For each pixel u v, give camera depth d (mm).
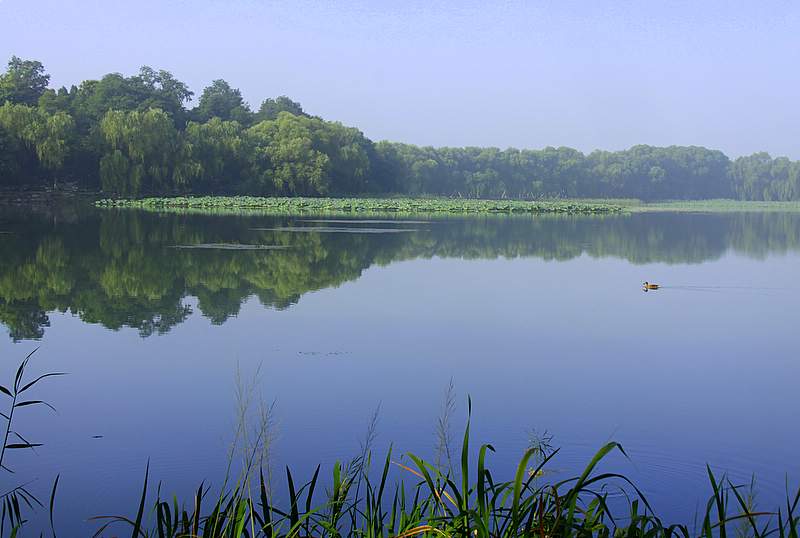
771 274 31719
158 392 12875
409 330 18422
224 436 10664
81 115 88812
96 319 19094
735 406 12617
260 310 20766
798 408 12469
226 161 88438
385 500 8305
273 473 9234
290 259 32625
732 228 63625
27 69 95812
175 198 80875
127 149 79750
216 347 16203
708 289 26969
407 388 13336
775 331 19219
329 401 12453
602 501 5223
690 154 162625
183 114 103188
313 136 98500
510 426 11375
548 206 89062
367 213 77438
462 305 22297
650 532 5152
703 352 16750
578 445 10586
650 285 26719
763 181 160000
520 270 31281
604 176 150625
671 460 10023
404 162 121250
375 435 10781
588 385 13812
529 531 4875
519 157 142500
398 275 28812
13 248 34719
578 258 36625
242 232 46594
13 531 6848
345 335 17672
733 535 7703
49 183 79875
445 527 5027
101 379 13656
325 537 6449
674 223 69500
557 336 18141
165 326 18359
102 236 41562
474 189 134500
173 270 28406
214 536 5191
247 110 114125
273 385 13391
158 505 5121
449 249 39312
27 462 9812
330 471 9312
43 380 13578
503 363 15367
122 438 10633
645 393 13344
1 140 71750
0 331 17594
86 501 8680
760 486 9195
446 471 9141
